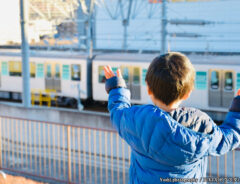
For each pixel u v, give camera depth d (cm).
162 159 164
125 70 1948
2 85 2238
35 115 1095
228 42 3081
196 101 1788
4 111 1174
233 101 178
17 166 866
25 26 1295
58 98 2166
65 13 2117
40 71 2138
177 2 3219
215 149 165
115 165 888
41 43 2152
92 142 961
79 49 2275
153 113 164
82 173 839
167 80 163
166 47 1648
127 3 3238
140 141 169
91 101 2166
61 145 1005
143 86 1908
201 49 3069
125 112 179
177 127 160
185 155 160
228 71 1711
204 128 165
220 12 3128
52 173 828
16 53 2170
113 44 3422
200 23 1734
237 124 172
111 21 3381
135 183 178
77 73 2048
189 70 165
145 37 3281
